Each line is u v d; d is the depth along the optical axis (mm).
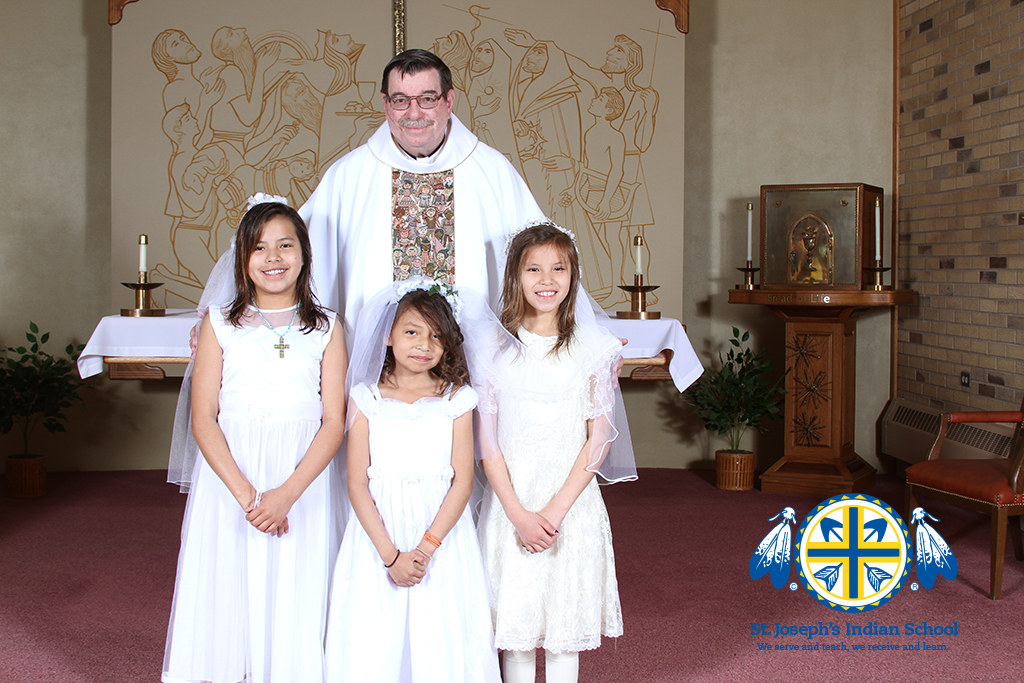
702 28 5430
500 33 5258
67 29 5230
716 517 4281
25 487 4668
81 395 5328
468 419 1983
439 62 2268
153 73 5113
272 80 5188
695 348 5527
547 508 1975
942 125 4746
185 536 2037
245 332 2008
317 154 5230
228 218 5195
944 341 4730
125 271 5152
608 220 5332
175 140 5141
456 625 1915
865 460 5281
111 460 5387
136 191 5133
